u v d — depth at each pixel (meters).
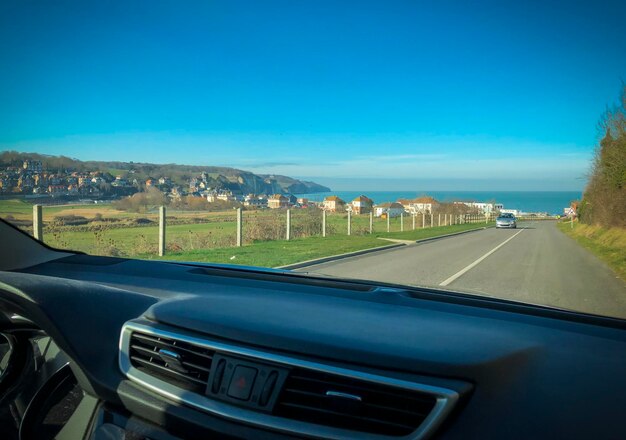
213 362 1.29
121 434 1.34
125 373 1.42
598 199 29.70
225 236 19.95
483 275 12.23
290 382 1.20
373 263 14.66
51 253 2.92
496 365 1.21
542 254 19.23
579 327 1.65
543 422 1.04
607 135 24.30
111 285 2.17
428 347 1.29
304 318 1.52
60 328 1.45
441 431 1.08
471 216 76.00
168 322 1.48
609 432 1.01
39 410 1.56
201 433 1.23
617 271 13.50
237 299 1.81
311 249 17.56
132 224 21.34
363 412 1.13
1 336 1.72
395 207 88.38
